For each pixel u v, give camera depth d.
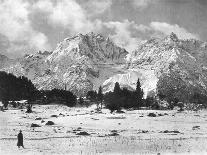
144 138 92.12
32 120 154.88
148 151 72.44
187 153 69.81
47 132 107.69
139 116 172.75
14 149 73.56
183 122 149.75
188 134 103.75
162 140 87.69
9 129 113.50
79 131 111.56
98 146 78.44
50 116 177.25
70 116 174.12
